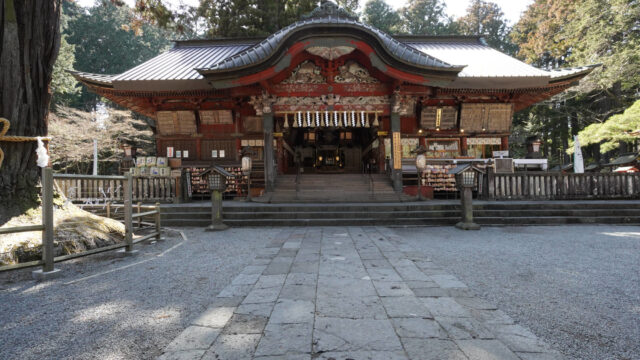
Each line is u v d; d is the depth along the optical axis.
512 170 14.28
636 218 8.84
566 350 2.25
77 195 10.48
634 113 17.25
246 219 9.23
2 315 3.02
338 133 23.28
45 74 6.20
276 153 16.14
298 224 9.00
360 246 6.05
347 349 2.19
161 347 2.37
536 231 7.85
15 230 3.87
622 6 20.95
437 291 3.45
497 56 17.59
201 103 15.83
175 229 8.65
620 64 21.27
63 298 3.47
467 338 2.37
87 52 36.28
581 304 3.15
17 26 5.68
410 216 9.34
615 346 2.32
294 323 2.62
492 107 15.77
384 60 12.11
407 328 2.53
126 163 14.24
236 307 3.01
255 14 21.19
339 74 13.83
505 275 4.14
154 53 39.84
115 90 14.27
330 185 13.27
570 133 31.66
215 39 20.38
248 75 12.05
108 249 5.06
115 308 3.16
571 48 28.17
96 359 2.21
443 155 16.47
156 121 16.00
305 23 11.73
